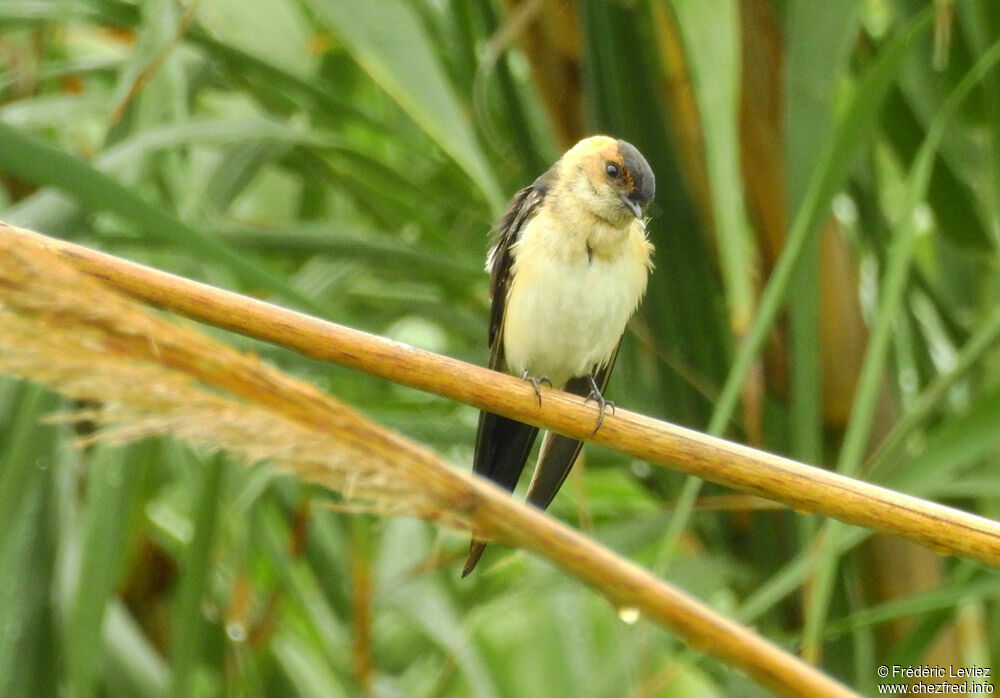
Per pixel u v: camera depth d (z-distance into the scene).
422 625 11.22
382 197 11.94
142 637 12.12
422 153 11.55
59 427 9.29
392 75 7.92
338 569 11.67
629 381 11.27
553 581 10.29
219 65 11.77
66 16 10.97
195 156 12.41
